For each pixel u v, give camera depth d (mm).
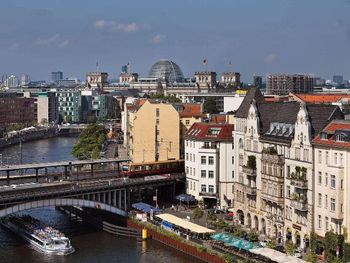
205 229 145500
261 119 157625
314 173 133125
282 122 148625
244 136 162250
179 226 150625
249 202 159750
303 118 136625
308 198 135625
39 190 159000
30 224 158750
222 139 181250
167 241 149500
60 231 166000
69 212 185750
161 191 197750
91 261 137000
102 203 167125
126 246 150125
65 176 188250
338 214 125688
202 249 135875
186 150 191125
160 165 196750
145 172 193125
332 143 127562
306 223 136375
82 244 152500
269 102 160250
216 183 182500
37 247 147375
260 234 151375
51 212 191125
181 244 143750
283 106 153000
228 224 158625
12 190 155750
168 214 163375
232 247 135500
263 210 153000
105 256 141125
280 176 144500
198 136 184250
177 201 188875
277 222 146375
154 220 164250
